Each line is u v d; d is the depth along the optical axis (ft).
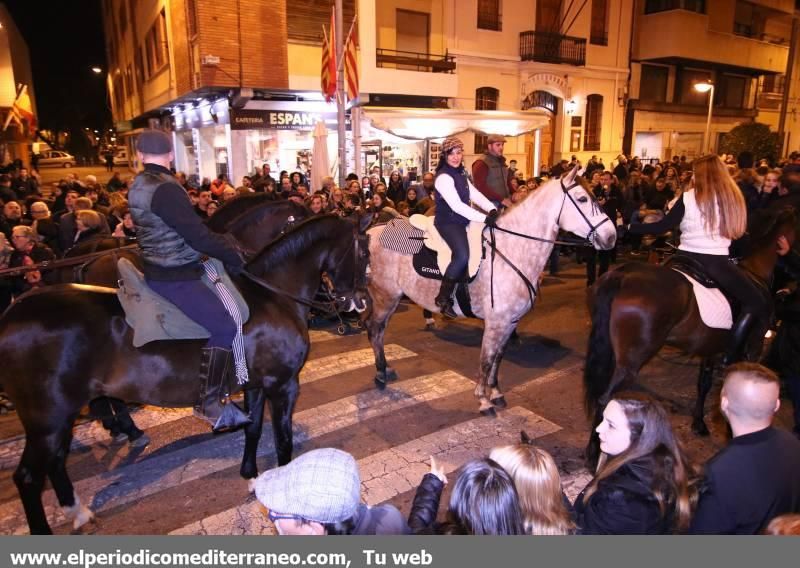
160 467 14.73
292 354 12.53
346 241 14.25
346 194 33.22
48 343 10.50
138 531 12.13
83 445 15.88
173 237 10.78
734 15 89.86
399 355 22.65
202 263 11.34
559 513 7.01
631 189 43.83
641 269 13.82
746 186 24.23
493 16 66.54
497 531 6.44
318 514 5.88
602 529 7.21
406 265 18.17
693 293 13.80
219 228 22.04
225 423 11.68
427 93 58.13
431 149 57.93
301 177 44.55
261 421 13.78
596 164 60.75
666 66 86.07
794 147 112.68
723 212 13.50
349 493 6.00
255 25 49.49
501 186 22.58
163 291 10.97
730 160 46.60
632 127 82.33
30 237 20.38
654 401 7.76
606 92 78.43
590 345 13.94
